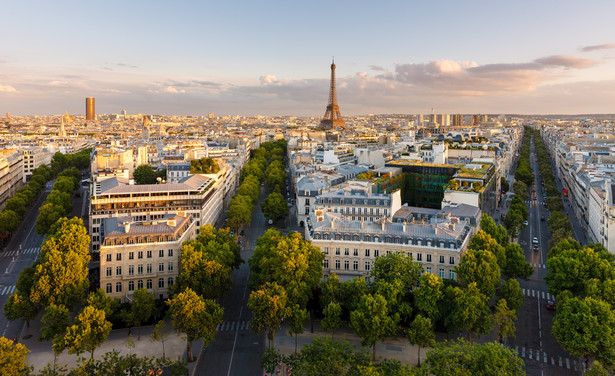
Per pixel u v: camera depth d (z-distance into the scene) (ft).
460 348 647.56
